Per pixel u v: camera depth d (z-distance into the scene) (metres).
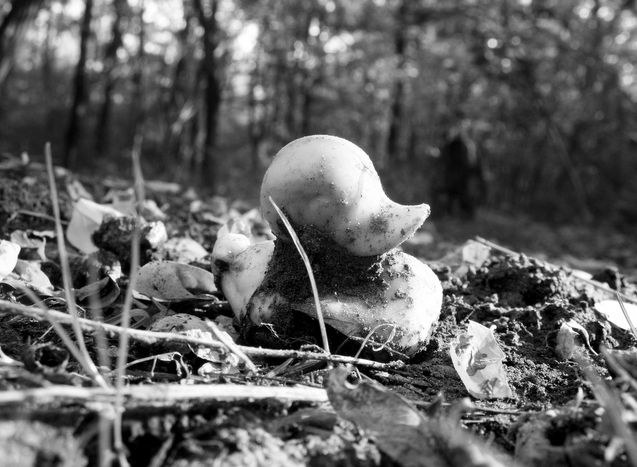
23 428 0.15
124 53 2.34
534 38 1.80
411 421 0.17
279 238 0.24
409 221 0.23
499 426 0.19
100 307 0.27
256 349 0.21
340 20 2.24
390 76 2.33
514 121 2.05
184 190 0.79
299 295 0.23
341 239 0.23
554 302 0.31
